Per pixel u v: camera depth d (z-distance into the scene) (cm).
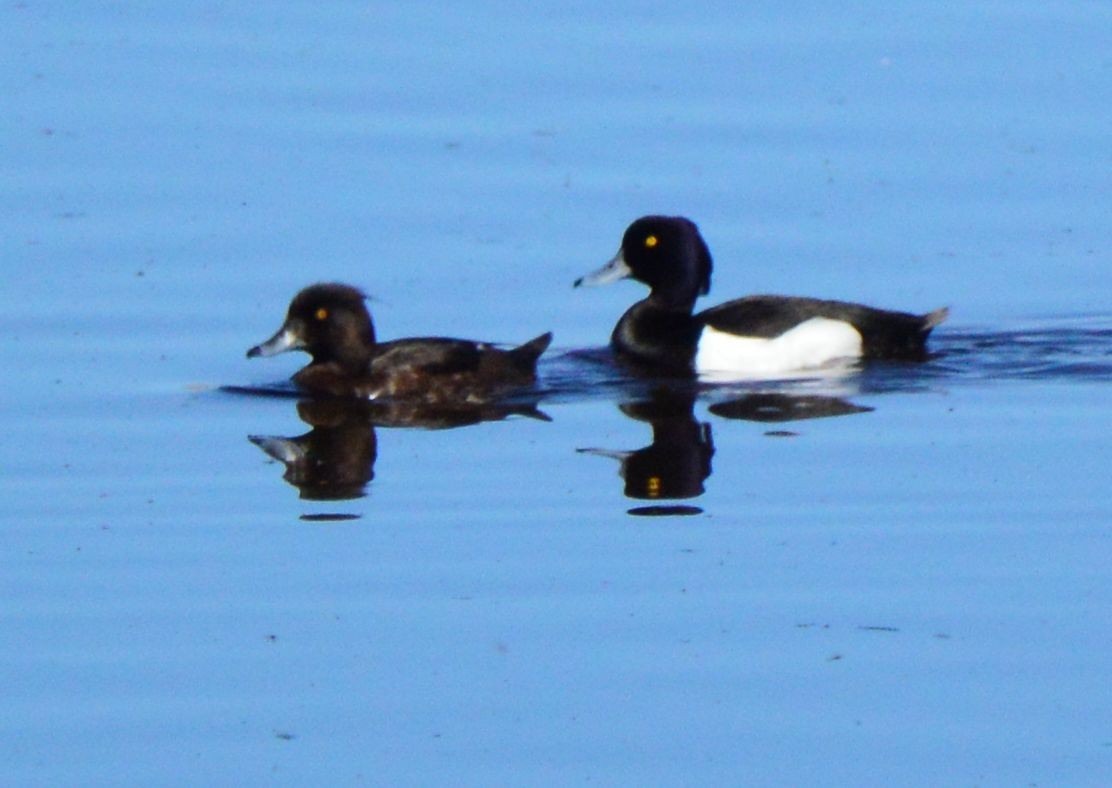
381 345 1449
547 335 1488
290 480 1178
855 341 1503
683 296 1603
